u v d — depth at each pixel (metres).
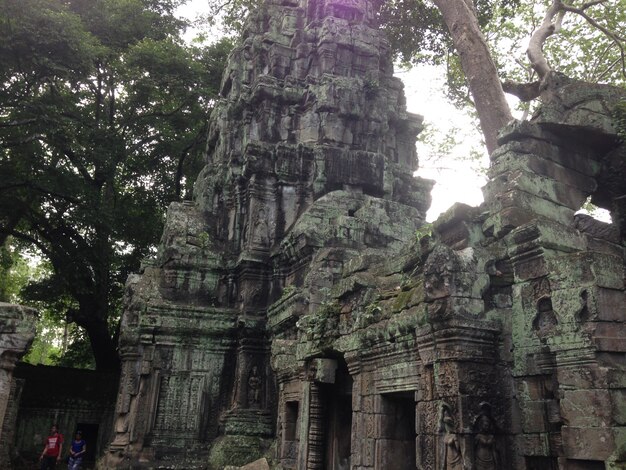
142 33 30.41
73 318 28.11
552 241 7.16
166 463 16.16
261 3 23.44
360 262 11.02
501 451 6.92
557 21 15.32
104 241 26.86
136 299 17.62
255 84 21.06
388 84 21.92
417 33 23.81
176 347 17.42
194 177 31.48
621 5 19.27
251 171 19.33
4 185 25.02
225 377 17.64
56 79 24.42
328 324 10.79
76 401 23.94
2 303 7.63
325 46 20.83
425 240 8.75
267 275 18.55
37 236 30.86
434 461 7.25
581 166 8.50
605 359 6.21
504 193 7.92
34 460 22.45
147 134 30.14
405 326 8.08
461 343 7.12
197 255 18.94
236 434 16.06
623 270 6.58
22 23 20.47
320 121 19.92
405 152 21.56
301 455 11.07
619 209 8.28
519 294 7.31
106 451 17.17
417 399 7.91
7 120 25.08
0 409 7.22
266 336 17.66
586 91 8.37
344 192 18.19
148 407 16.66
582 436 6.10
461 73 23.31
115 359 28.94
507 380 7.20
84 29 27.09
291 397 12.85
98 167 27.50
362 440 9.25
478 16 20.89
